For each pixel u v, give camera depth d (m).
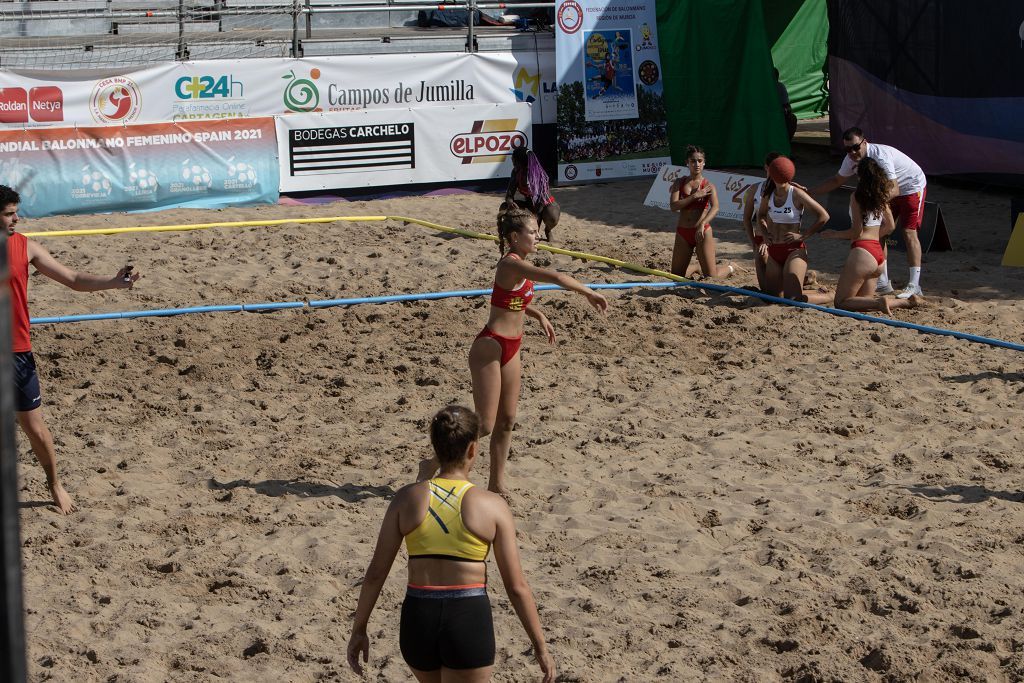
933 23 23.69
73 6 28.12
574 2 24.20
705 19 25.14
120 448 9.89
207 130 21.61
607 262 16.45
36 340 12.79
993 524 8.12
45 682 6.18
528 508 8.66
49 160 20.55
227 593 7.34
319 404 11.12
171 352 12.52
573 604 7.18
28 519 8.36
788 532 8.15
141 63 23.34
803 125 32.38
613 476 9.29
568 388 11.59
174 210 21.36
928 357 12.34
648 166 25.14
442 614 4.97
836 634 6.72
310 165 22.47
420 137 23.16
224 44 24.05
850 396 11.19
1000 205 21.69
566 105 24.38
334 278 15.74
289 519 8.39
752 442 10.00
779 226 14.27
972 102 22.98
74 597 7.22
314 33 28.25
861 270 13.77
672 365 12.32
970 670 6.25
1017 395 11.09
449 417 5.23
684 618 6.95
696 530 8.20
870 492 8.77
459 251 17.19
